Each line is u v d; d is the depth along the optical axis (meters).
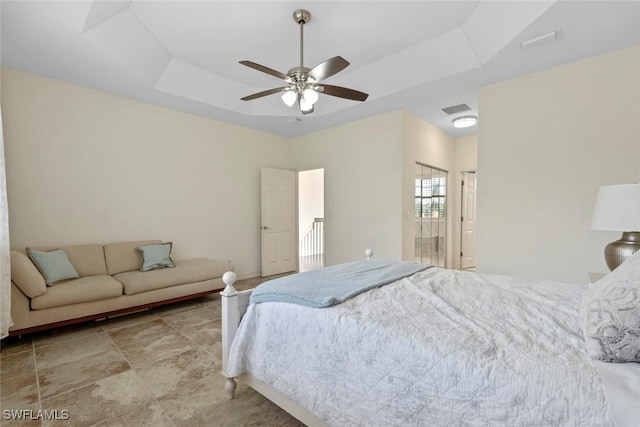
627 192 1.98
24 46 2.62
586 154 2.83
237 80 3.97
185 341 2.65
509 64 2.93
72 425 1.61
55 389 1.93
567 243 2.95
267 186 5.32
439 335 1.16
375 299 1.60
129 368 2.19
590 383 0.85
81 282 2.89
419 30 2.88
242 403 1.80
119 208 3.72
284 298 1.62
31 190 3.11
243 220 5.11
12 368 2.18
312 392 1.39
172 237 4.22
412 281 1.98
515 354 1.02
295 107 4.45
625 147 2.65
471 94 3.67
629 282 1.05
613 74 2.69
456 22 2.76
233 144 4.94
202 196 4.55
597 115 2.77
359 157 4.67
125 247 3.61
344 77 3.79
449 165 5.58
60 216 3.29
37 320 2.57
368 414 1.21
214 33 2.91
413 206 4.45
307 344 1.46
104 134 3.59
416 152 4.51
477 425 0.95
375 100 3.85
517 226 3.23
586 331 1.05
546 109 3.04
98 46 2.65
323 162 5.23
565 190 2.95
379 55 3.34
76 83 3.36
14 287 2.51
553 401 0.84
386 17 2.68
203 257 4.57
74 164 3.38
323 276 2.04
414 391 1.10
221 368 2.20
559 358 0.98
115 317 3.25
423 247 4.98
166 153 4.14
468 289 1.82
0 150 2.39
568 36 2.45
